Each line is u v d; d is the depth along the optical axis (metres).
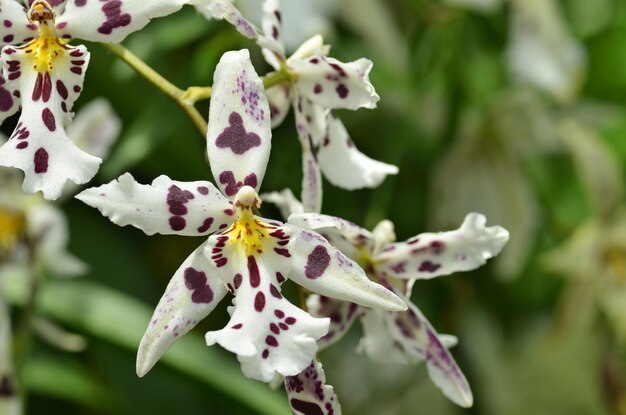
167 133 0.55
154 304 0.61
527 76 0.62
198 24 0.57
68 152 0.39
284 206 0.42
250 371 0.38
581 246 0.61
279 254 0.40
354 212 0.61
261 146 0.40
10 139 0.39
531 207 0.62
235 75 0.40
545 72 0.61
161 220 0.39
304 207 0.42
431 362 0.43
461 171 0.62
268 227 0.40
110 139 0.55
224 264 0.39
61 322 0.55
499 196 0.62
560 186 0.66
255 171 0.40
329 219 0.40
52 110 0.40
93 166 0.39
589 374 0.73
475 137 0.61
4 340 0.52
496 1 0.60
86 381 0.59
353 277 0.39
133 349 0.55
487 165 0.62
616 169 0.61
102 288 0.58
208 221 0.40
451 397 0.43
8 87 0.40
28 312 0.53
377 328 0.44
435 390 0.70
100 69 0.57
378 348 0.44
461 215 0.62
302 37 0.56
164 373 0.57
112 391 0.59
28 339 0.53
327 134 0.44
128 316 0.55
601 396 0.64
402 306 0.39
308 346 0.38
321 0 0.57
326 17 0.58
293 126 0.59
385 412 0.69
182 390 0.60
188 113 0.42
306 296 0.44
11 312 0.57
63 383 0.58
